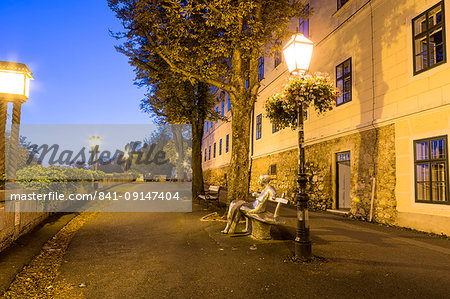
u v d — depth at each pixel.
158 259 5.59
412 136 8.30
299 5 11.48
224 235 7.22
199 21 9.79
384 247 6.06
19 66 7.14
